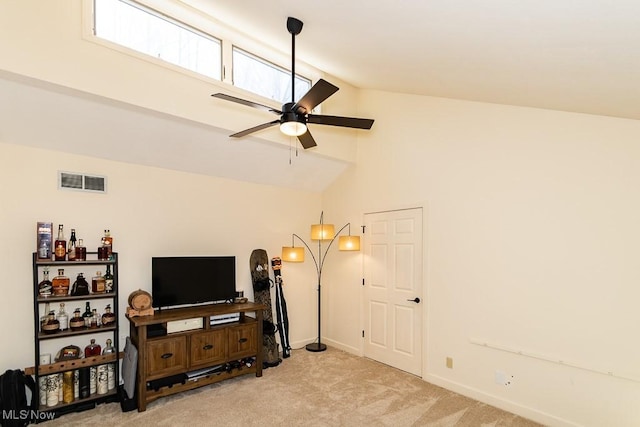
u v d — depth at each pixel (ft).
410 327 13.26
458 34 6.04
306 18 7.63
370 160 15.17
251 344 12.65
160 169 12.62
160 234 12.56
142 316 10.93
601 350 8.75
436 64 8.09
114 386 10.76
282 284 15.78
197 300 12.67
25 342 9.96
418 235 13.16
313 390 11.61
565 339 9.34
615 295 8.60
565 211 9.47
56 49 8.52
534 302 9.95
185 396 11.10
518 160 10.44
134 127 10.78
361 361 14.47
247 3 8.19
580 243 9.18
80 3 8.90
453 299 11.84
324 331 17.07
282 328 15.03
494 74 7.67
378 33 7.16
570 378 9.23
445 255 12.16
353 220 15.81
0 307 9.66
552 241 9.68
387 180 14.38
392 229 14.14
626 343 8.41
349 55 9.51
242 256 14.74
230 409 10.27
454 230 11.94
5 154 9.85
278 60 13.16
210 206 13.84
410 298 13.32
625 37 4.55
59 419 9.57
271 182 15.55
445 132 12.41
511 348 10.33
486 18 5.14
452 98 11.84
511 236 10.52
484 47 6.27
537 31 5.08
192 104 10.84
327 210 17.19
